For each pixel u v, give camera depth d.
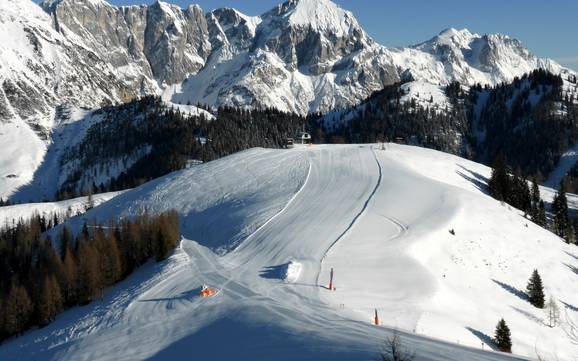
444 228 73.81
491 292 62.97
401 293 51.94
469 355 31.80
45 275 71.94
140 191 120.00
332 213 80.81
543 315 61.22
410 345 33.91
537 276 63.56
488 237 75.62
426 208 82.06
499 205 92.88
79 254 74.62
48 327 58.53
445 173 123.88
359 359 30.16
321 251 64.06
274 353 34.09
